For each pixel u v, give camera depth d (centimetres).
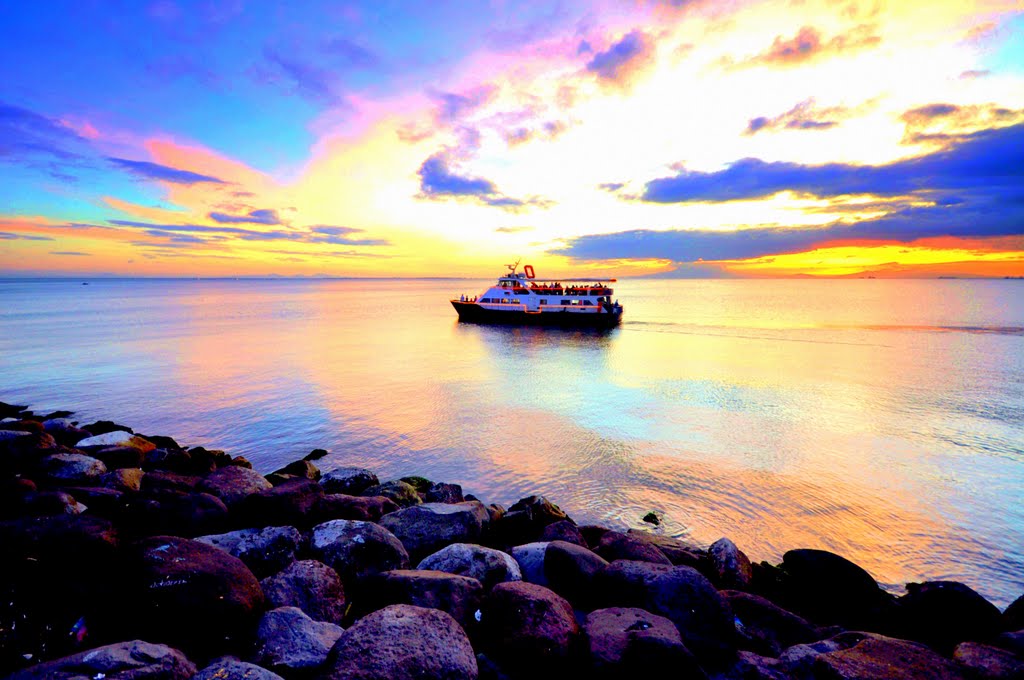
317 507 1028
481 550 801
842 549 1224
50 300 13338
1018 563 1170
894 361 3853
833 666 526
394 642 496
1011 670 535
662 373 3403
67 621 532
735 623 651
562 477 1638
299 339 5147
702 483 1588
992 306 10169
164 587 552
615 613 624
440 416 2331
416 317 8188
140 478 1260
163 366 3491
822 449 1892
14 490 1028
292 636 538
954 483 1590
